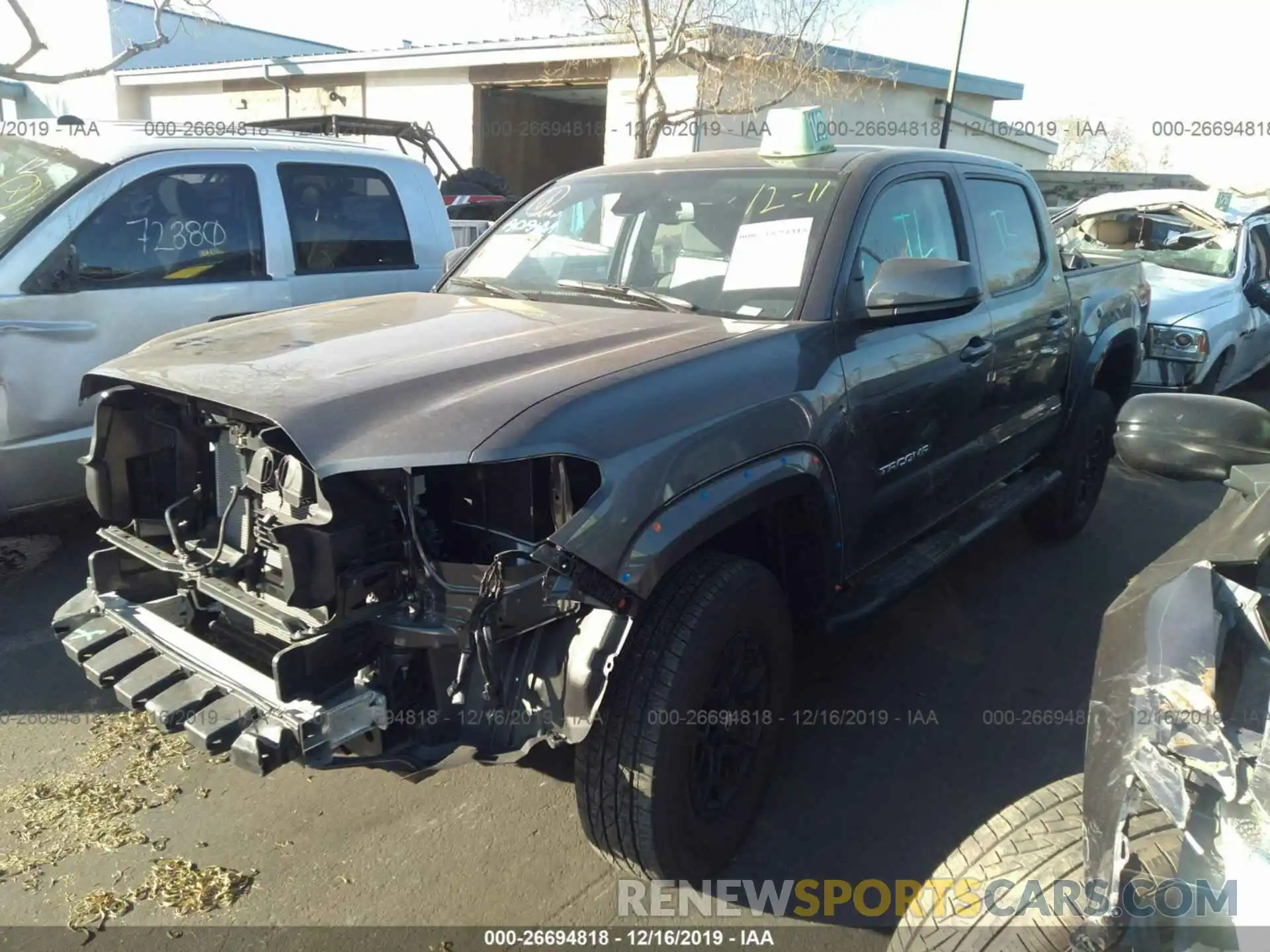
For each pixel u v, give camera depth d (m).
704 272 3.30
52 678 3.71
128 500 2.83
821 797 3.14
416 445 2.10
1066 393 4.81
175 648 2.48
